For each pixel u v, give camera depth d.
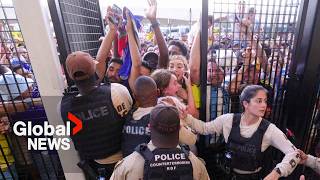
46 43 1.18
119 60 1.67
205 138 1.59
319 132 1.38
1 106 1.33
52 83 1.25
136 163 0.88
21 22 1.12
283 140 1.16
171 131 0.88
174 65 1.57
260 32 1.32
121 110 1.23
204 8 1.24
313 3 1.15
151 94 1.19
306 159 1.18
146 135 1.12
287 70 1.41
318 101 1.31
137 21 1.67
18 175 1.50
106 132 1.22
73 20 1.48
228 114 1.37
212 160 1.63
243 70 1.41
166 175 0.86
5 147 1.42
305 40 1.23
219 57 1.38
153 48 1.98
